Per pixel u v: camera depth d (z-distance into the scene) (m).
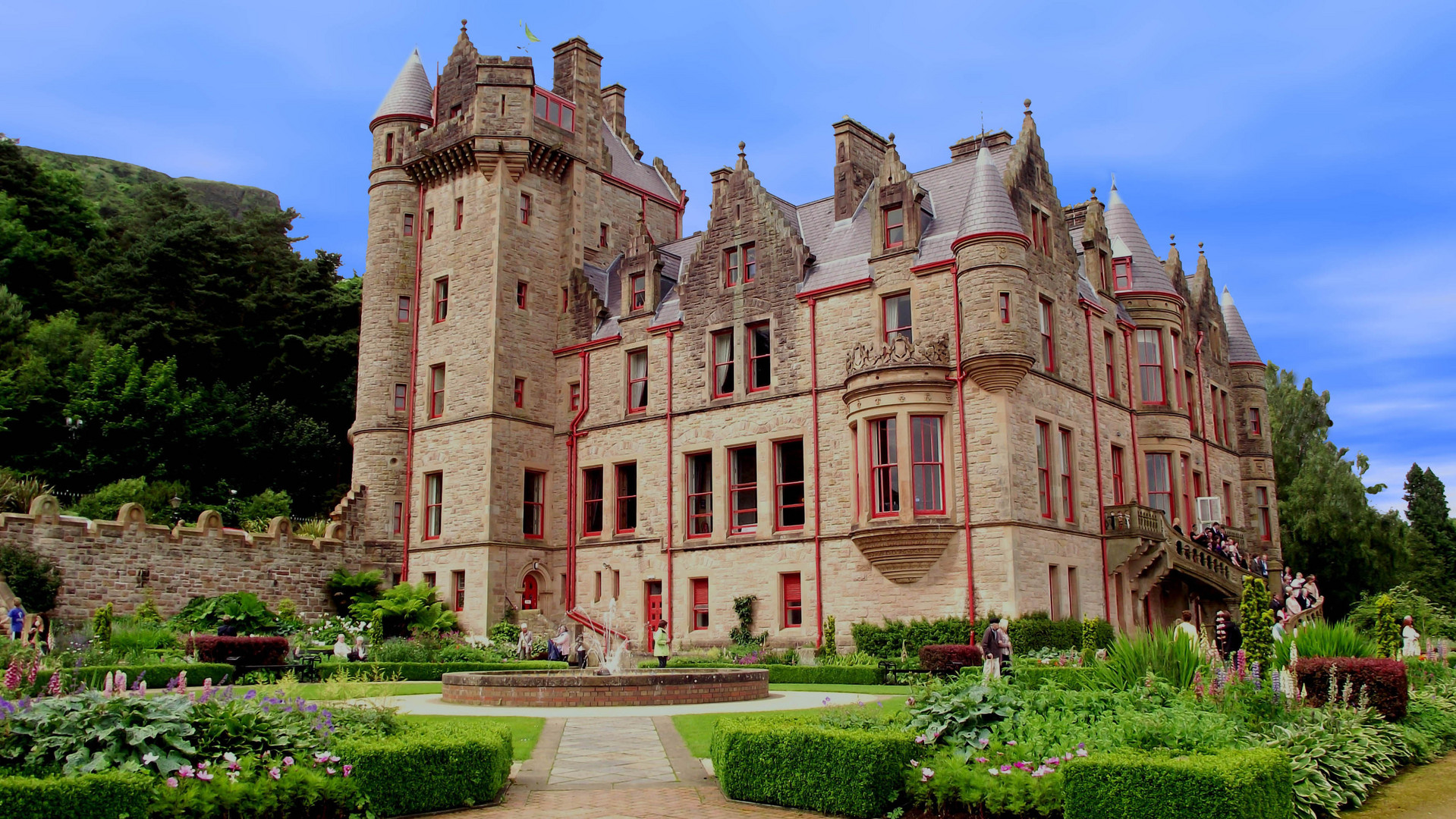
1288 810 11.44
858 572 35.44
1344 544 58.06
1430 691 21.28
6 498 40.06
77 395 50.62
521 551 43.09
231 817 11.23
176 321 60.06
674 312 42.56
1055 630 32.75
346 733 13.66
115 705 11.79
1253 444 51.00
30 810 9.59
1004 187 35.00
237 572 40.47
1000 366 33.00
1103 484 38.47
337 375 65.62
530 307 45.03
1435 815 13.30
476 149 44.53
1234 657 17.34
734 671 24.11
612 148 52.22
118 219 72.94
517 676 22.61
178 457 52.72
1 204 60.28
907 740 13.14
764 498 38.12
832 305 37.56
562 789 14.30
